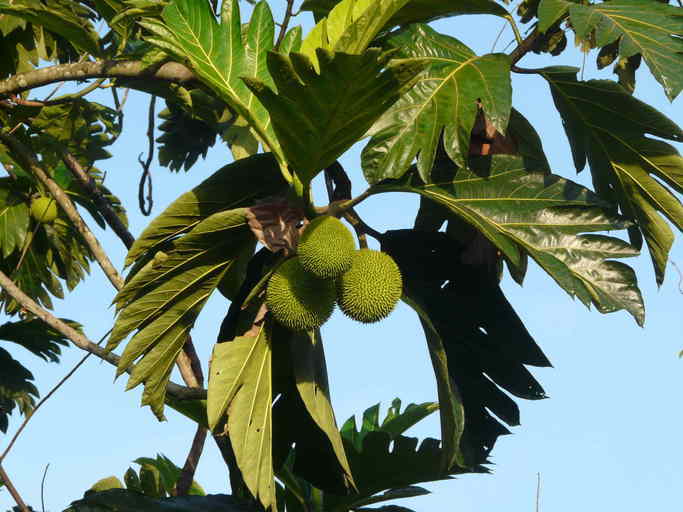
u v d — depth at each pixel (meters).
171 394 3.68
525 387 3.93
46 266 6.53
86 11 5.16
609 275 3.24
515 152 3.71
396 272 3.08
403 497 4.46
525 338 3.90
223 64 3.17
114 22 3.78
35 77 4.01
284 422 3.89
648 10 3.31
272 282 3.03
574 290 3.21
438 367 3.29
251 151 5.15
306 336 3.38
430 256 3.82
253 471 3.27
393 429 5.12
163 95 4.41
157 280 3.19
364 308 2.98
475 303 3.87
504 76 3.26
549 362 3.90
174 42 3.05
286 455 3.99
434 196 3.32
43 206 5.75
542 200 3.34
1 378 6.60
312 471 4.06
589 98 3.63
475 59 3.38
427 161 3.14
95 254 4.00
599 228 3.30
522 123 3.97
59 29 4.16
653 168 3.69
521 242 3.29
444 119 3.19
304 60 2.56
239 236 3.17
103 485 5.16
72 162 4.37
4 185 5.96
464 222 4.01
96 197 4.34
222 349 3.26
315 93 2.67
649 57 3.05
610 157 3.78
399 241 3.80
